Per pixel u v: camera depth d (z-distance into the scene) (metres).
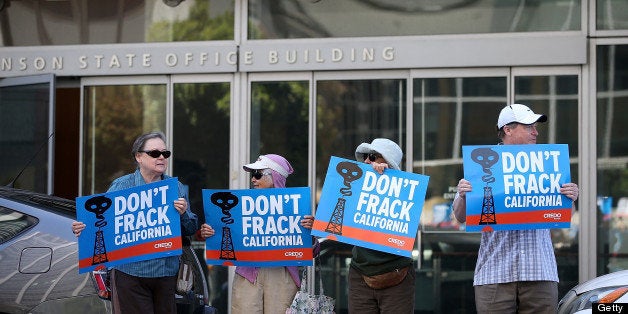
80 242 6.97
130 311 7.03
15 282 7.27
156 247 7.01
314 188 11.44
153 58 11.76
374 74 11.34
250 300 7.49
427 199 11.16
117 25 11.94
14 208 7.53
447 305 11.09
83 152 12.01
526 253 6.82
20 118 12.09
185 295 7.57
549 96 11.00
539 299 6.80
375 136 11.31
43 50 12.04
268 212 7.41
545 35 10.98
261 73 11.58
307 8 11.49
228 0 11.67
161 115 11.83
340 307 11.25
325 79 11.45
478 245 11.03
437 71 11.20
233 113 11.62
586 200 10.91
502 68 11.09
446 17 11.22
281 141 11.52
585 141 10.92
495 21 11.13
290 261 7.40
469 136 11.13
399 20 11.30
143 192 7.04
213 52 11.60
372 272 7.04
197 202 11.66
